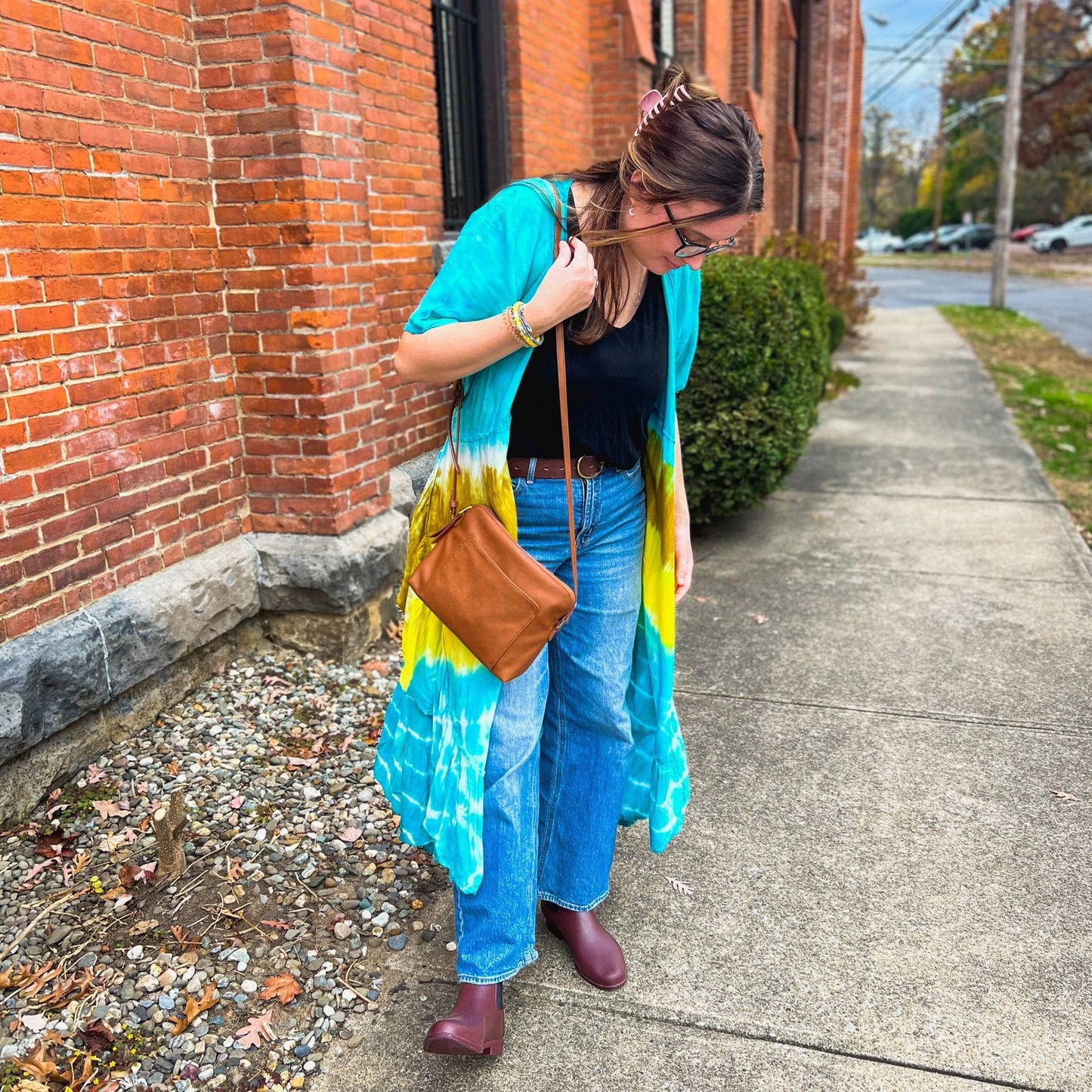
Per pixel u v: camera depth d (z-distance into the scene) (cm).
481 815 190
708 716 342
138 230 308
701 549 523
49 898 243
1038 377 1091
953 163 6594
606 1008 212
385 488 404
